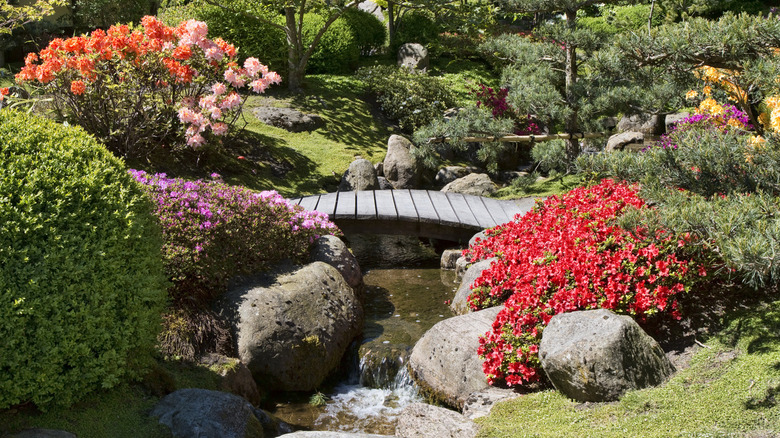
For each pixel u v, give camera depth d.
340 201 9.64
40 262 3.54
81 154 4.07
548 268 5.32
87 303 3.73
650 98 9.62
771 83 4.51
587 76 10.90
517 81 11.21
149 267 4.20
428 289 7.66
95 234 3.79
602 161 5.76
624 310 4.89
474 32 14.73
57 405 3.80
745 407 3.78
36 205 3.63
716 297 5.21
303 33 16.45
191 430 3.88
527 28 21.02
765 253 3.54
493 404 4.52
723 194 5.17
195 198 6.23
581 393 4.20
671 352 4.75
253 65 10.08
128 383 4.28
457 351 5.20
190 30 9.53
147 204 4.30
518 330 4.95
